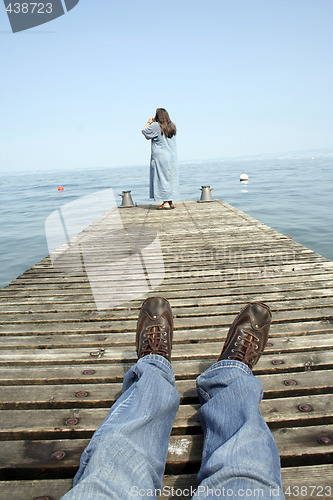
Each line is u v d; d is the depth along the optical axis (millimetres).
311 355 2119
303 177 28969
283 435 1518
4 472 1402
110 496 1015
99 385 1914
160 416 1322
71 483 1355
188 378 1970
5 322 2760
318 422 1601
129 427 1189
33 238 10039
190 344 2293
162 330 1758
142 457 1141
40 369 2088
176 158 7734
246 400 1313
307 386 1823
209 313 2725
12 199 23875
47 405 1773
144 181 37438
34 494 1305
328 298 2887
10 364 2170
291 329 2412
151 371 1451
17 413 1712
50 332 2566
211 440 1277
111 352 2256
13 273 6891
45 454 1460
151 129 7250
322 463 1423
